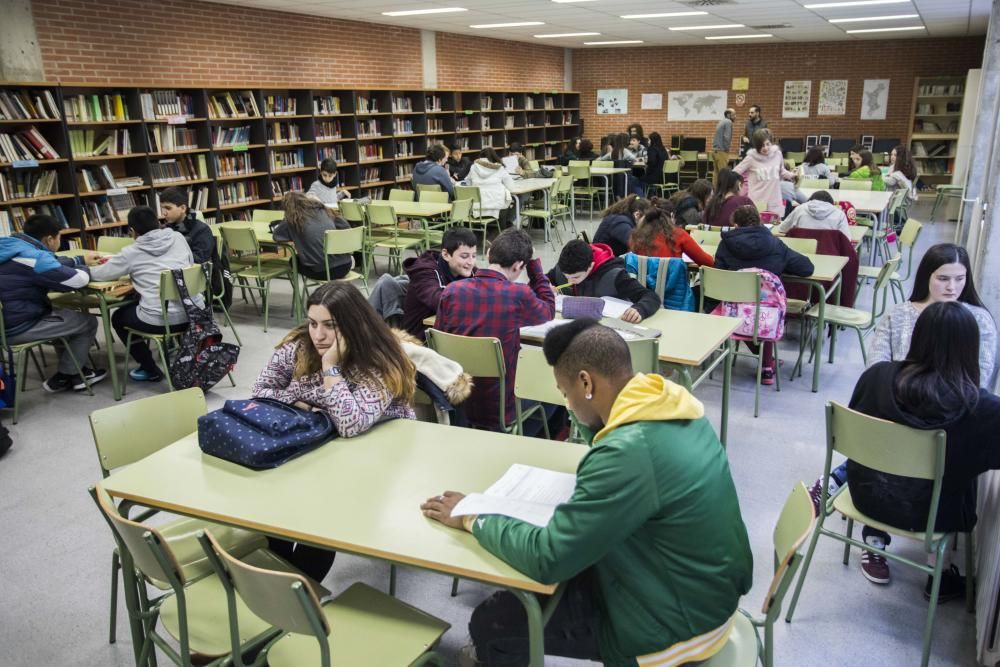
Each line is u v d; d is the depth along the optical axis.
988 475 2.33
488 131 12.37
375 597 1.78
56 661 2.18
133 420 2.24
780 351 4.93
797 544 1.46
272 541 2.12
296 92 8.84
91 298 4.66
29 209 6.03
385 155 10.33
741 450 3.47
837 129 14.31
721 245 4.15
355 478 1.86
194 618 1.75
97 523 2.95
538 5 8.46
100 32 6.76
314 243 5.50
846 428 2.07
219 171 7.77
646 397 1.47
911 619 2.31
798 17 9.92
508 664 1.69
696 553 1.45
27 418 3.97
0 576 2.60
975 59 13.03
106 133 6.67
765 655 1.56
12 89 5.87
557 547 1.39
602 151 11.80
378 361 2.15
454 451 2.01
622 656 1.50
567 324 1.61
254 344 5.17
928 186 13.55
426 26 10.79
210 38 7.89
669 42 14.16
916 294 2.64
